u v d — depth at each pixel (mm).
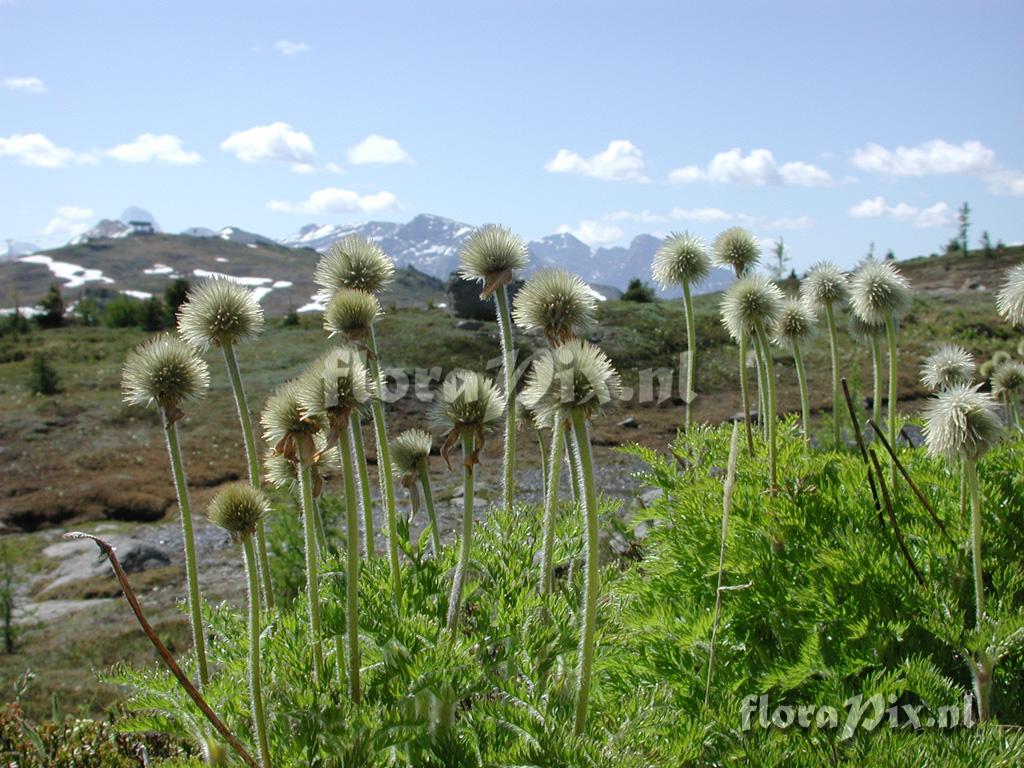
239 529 2580
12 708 5715
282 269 140625
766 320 4836
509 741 2588
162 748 4766
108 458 24688
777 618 3459
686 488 4258
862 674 3248
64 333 51969
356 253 3971
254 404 28938
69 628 13406
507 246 3781
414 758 2674
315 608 2953
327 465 3834
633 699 2832
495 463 19484
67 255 143250
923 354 31297
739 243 5547
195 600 2984
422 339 31281
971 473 3010
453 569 3840
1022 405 6812
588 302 3631
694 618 3506
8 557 17609
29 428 27406
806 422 4688
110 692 10383
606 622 3324
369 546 3303
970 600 3416
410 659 2877
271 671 3090
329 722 2658
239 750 2629
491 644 3117
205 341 3432
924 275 64625
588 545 2461
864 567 3350
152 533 19125
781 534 3670
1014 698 3074
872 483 3674
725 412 23641
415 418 20281
